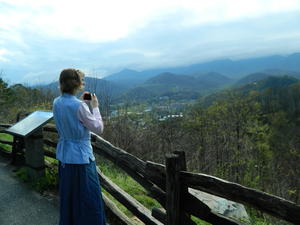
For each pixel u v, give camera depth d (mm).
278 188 19141
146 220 2826
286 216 1522
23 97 16578
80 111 2238
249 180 17000
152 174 2602
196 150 17000
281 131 30297
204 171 16359
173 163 2260
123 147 10383
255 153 18938
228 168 17891
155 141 12078
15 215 3406
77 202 2330
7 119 13055
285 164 25484
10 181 4500
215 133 18578
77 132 2287
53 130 4523
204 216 2199
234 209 5770
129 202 3094
